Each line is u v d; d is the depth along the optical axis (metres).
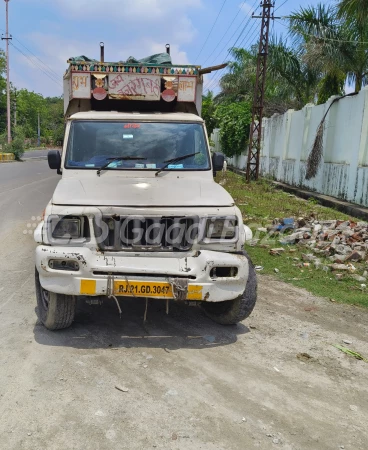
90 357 4.05
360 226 9.30
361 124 13.75
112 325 4.76
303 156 18.89
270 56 20.52
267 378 3.90
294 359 4.28
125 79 6.34
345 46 16.12
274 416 3.38
